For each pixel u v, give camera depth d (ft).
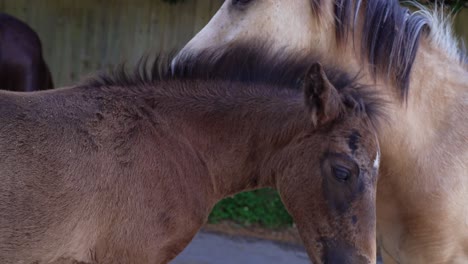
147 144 8.43
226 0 10.12
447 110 9.92
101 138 8.22
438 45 10.33
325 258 8.51
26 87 18.40
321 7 9.61
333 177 8.34
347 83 8.92
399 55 9.64
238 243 19.86
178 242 8.71
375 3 9.69
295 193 8.68
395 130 9.52
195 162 8.78
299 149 8.65
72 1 23.53
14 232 7.64
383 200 10.04
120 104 8.59
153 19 23.25
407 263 10.13
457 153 9.74
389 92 9.67
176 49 9.59
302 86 9.12
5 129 7.84
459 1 18.66
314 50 9.54
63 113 8.25
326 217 8.44
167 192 8.44
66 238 7.90
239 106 8.99
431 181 9.68
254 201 21.91
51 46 23.88
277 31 9.59
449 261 9.90
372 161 8.32
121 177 8.16
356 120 8.37
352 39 9.71
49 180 7.80
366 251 8.30
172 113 8.82
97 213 8.04
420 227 9.80
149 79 8.98
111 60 23.70
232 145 8.99
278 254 19.48
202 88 9.06
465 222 9.71
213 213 21.48
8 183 7.63
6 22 18.42
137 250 8.29
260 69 9.21
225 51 9.32
